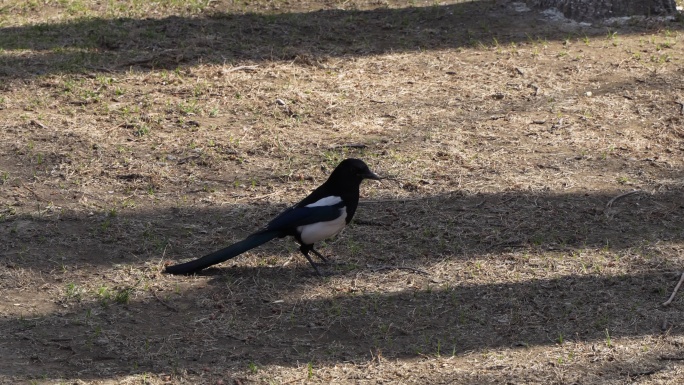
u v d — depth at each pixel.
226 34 16.22
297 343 7.91
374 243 9.70
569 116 12.88
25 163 11.46
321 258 9.22
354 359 7.65
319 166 11.41
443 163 11.51
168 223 10.08
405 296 8.64
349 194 8.84
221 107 13.23
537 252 9.41
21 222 10.01
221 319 8.27
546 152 11.82
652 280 8.82
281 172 11.27
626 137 12.22
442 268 9.14
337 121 12.78
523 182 10.98
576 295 8.59
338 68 14.79
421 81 14.24
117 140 12.16
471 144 12.06
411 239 9.75
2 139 12.06
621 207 10.36
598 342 7.81
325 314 8.36
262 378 7.36
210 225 10.04
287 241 9.80
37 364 7.53
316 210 8.73
